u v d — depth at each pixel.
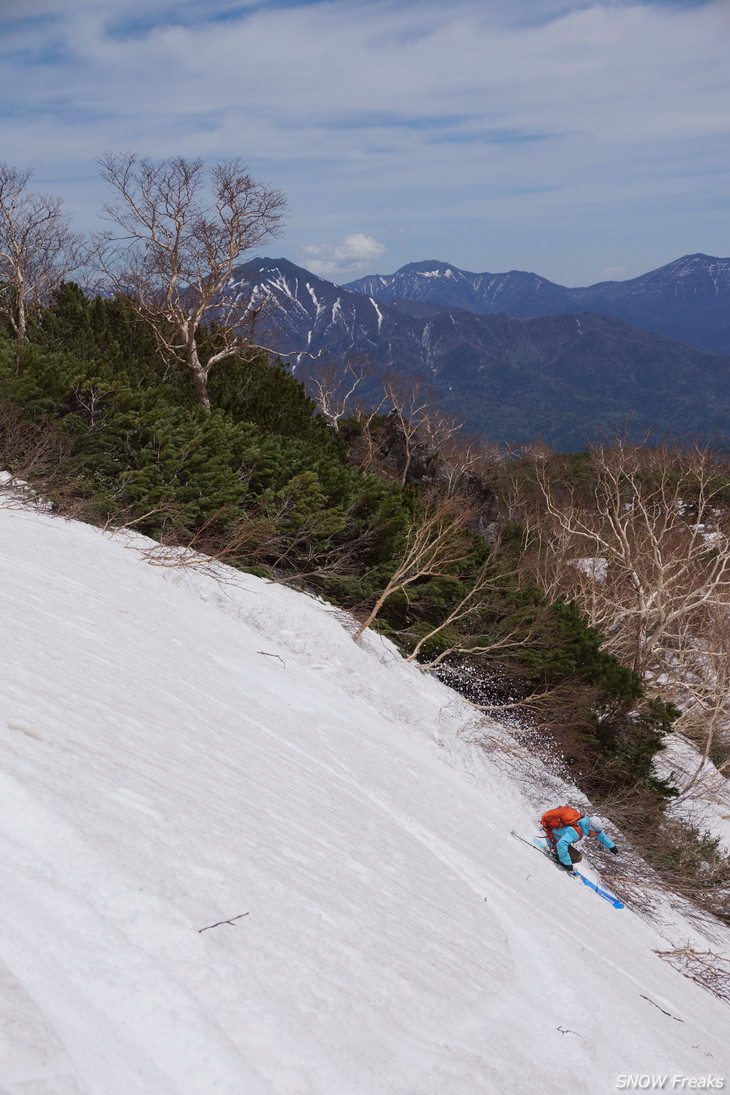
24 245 19.92
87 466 12.51
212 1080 1.70
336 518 15.02
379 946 3.11
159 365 22.20
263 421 21.36
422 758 10.32
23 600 6.00
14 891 1.92
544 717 14.87
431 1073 2.35
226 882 2.64
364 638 14.00
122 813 2.66
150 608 8.93
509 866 7.39
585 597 24.66
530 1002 3.93
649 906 10.66
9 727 2.88
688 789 17.73
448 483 31.45
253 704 7.32
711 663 21.66
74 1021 1.61
